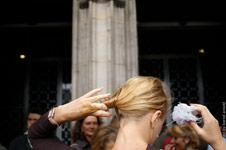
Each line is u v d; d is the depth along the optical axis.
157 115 0.84
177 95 8.44
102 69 4.34
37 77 8.70
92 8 4.55
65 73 8.66
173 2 7.68
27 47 8.71
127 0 4.82
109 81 4.26
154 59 8.65
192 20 8.27
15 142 3.40
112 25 4.48
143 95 0.86
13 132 8.34
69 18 8.16
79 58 4.59
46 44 8.70
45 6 7.85
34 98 8.58
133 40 4.65
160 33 8.58
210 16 8.12
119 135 0.88
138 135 0.85
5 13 7.96
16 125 8.38
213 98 8.34
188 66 8.61
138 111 0.84
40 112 3.80
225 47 8.44
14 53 8.70
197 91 8.44
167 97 0.91
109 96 0.88
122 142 0.85
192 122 0.92
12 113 8.47
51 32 8.59
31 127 0.90
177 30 8.51
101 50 4.41
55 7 7.88
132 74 4.48
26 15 8.06
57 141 0.89
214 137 0.87
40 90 8.62
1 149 3.61
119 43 4.54
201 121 0.96
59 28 8.48
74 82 4.52
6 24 8.40
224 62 8.45
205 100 8.34
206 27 8.38
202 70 8.55
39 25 8.44
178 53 8.63
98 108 0.82
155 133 0.89
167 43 8.65
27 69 8.71
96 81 4.28
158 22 8.38
